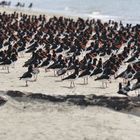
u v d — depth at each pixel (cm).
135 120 2606
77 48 4769
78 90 3353
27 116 2652
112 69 3725
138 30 6112
